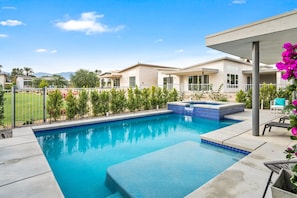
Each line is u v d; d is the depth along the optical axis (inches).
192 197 91.8
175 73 756.0
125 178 138.3
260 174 113.8
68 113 310.0
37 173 117.0
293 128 62.1
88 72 1374.3
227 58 690.2
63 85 1502.2
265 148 161.2
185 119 381.4
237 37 174.6
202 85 711.1
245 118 322.7
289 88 64.9
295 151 67.4
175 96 500.7
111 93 370.9
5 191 97.1
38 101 475.5
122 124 335.0
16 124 270.2
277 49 221.1
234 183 103.9
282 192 65.4
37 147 164.7
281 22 145.3
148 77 919.7
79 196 120.9
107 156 191.2
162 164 161.2
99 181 140.3
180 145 212.2
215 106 354.3
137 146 223.6
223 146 186.1
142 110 426.9
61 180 142.5
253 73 197.3
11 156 143.8
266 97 434.9
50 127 257.4
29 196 92.9
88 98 338.6
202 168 151.6
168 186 126.6
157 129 308.5
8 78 1642.5
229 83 719.7
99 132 289.1
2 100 242.2
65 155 195.8
